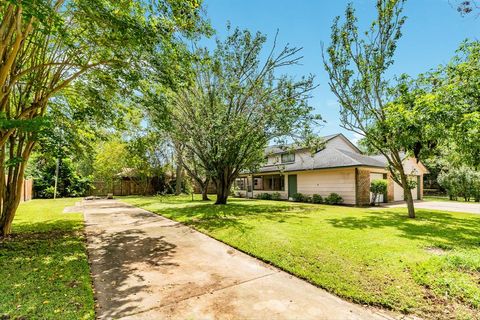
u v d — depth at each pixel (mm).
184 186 26500
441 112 5902
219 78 11977
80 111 7551
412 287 3441
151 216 10594
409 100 7613
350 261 4438
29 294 3268
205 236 6828
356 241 5668
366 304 3123
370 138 9680
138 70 6699
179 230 7629
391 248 5082
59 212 11875
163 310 2992
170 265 4586
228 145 12000
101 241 6305
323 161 16406
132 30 5316
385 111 8883
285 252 5027
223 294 3416
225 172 14109
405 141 7562
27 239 6328
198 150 13219
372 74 9172
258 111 12203
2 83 5043
